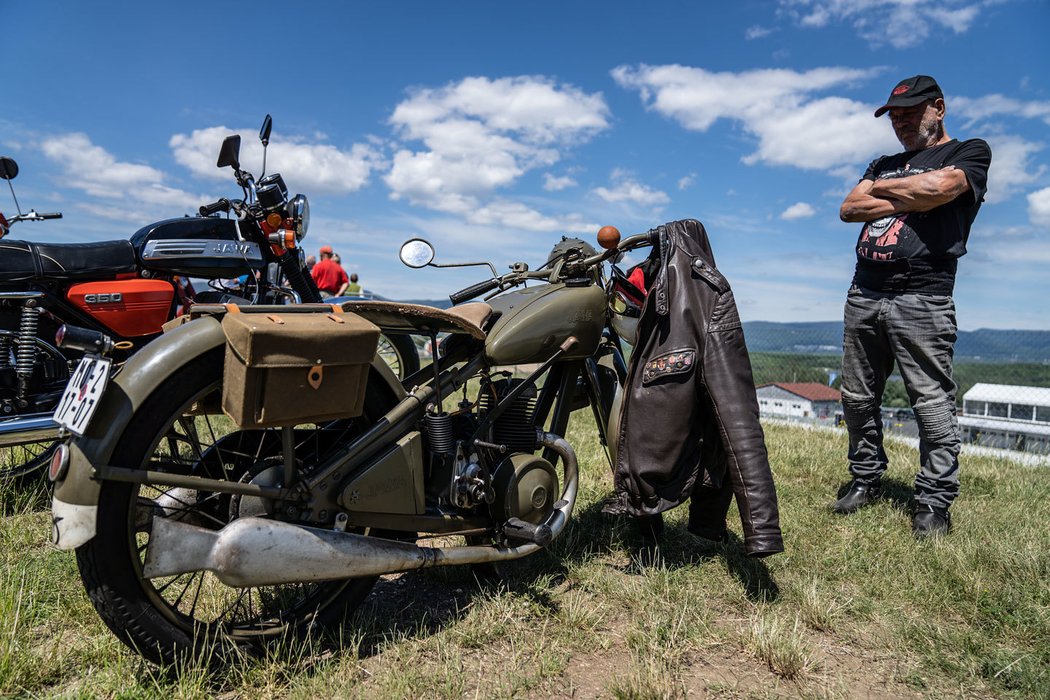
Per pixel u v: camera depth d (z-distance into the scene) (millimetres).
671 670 2338
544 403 3199
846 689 2297
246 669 2154
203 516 2420
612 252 3029
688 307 3016
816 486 4773
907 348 3875
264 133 4332
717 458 3086
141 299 3859
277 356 1945
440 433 2604
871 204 3840
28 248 3598
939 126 3965
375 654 2381
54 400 3619
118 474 1899
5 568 2744
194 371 2066
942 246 3744
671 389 2977
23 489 3750
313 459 2537
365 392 2268
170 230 3965
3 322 3574
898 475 5211
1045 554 3250
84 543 1888
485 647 2467
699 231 3172
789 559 3289
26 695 2012
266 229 4371
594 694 2209
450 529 2658
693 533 3316
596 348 3135
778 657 2387
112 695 2018
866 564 3256
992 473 5309
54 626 2418
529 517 2830
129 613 1981
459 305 2859
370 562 2293
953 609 2896
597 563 3227
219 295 4273
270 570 2078
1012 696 2289
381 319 2623
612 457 3334
